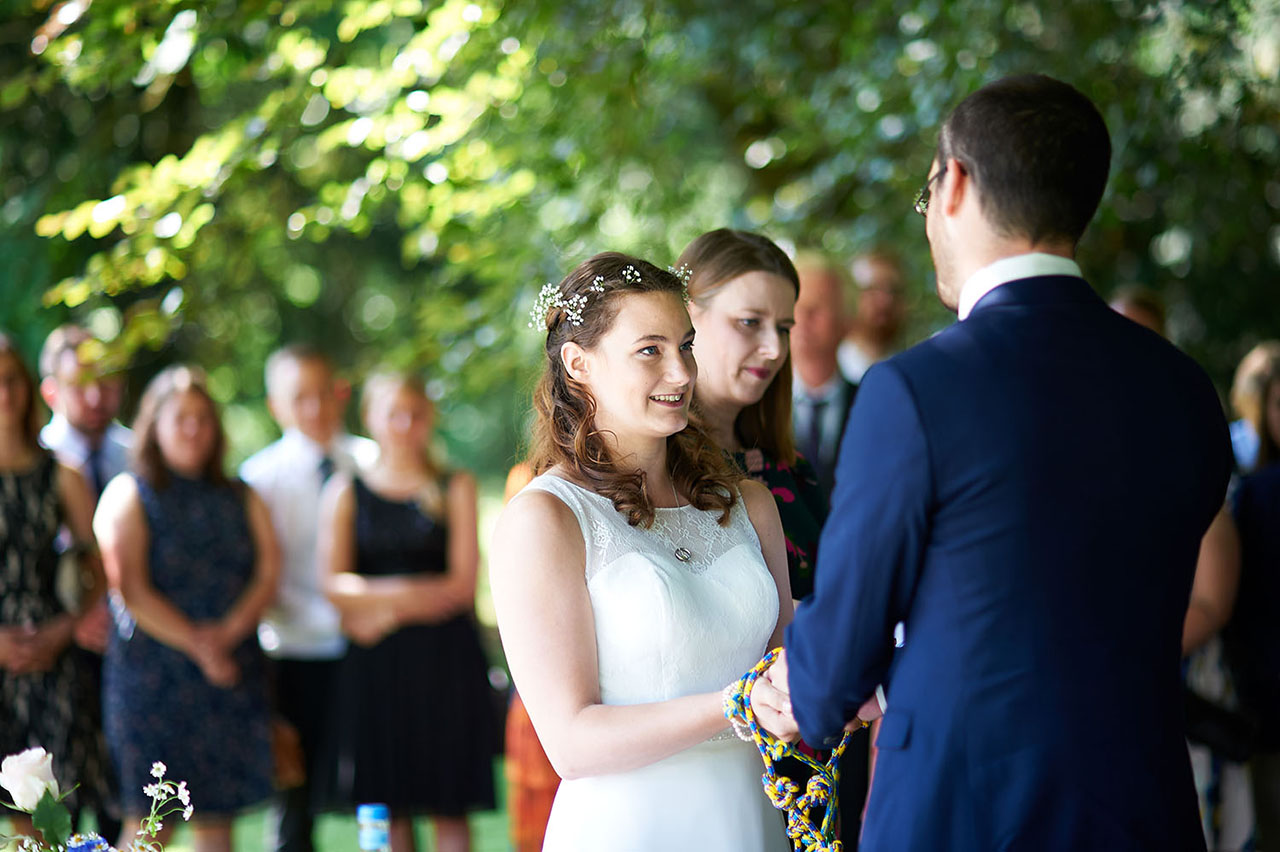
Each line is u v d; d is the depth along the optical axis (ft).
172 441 14.58
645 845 7.04
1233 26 14.60
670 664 7.02
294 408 16.69
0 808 13.88
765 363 8.57
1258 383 12.25
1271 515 11.44
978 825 5.72
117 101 19.52
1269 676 11.35
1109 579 5.77
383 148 16.06
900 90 17.66
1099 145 6.04
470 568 15.23
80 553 13.94
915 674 5.90
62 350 15.96
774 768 6.79
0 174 20.81
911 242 20.53
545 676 6.79
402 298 33.47
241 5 13.44
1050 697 5.68
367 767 14.58
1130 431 5.85
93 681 14.21
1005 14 16.38
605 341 7.16
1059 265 6.08
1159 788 5.78
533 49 14.60
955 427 5.74
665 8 17.10
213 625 14.49
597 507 7.15
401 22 21.58
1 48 19.11
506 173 16.88
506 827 19.48
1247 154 17.07
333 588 14.96
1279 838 11.62
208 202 14.23
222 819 14.28
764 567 7.59
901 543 5.81
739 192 24.84
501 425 48.32
